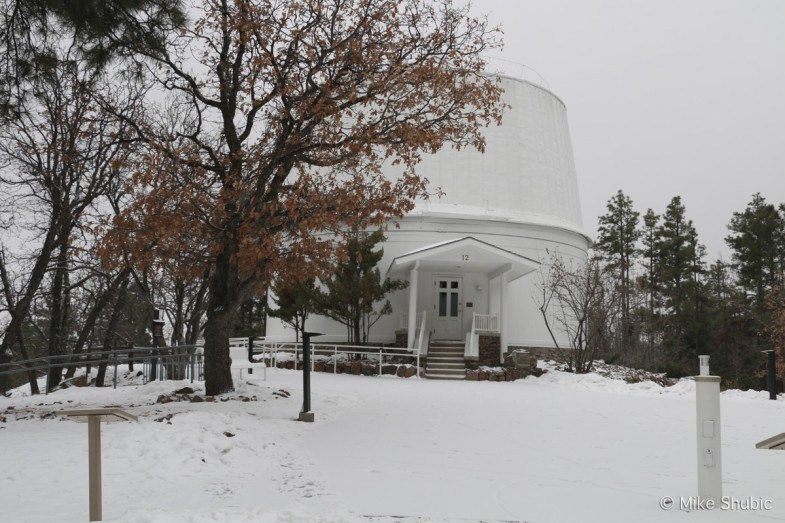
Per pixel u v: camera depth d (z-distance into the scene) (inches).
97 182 876.6
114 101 725.3
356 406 626.5
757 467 374.6
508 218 1258.6
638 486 326.6
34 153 815.7
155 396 643.5
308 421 515.2
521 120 1337.4
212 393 621.9
